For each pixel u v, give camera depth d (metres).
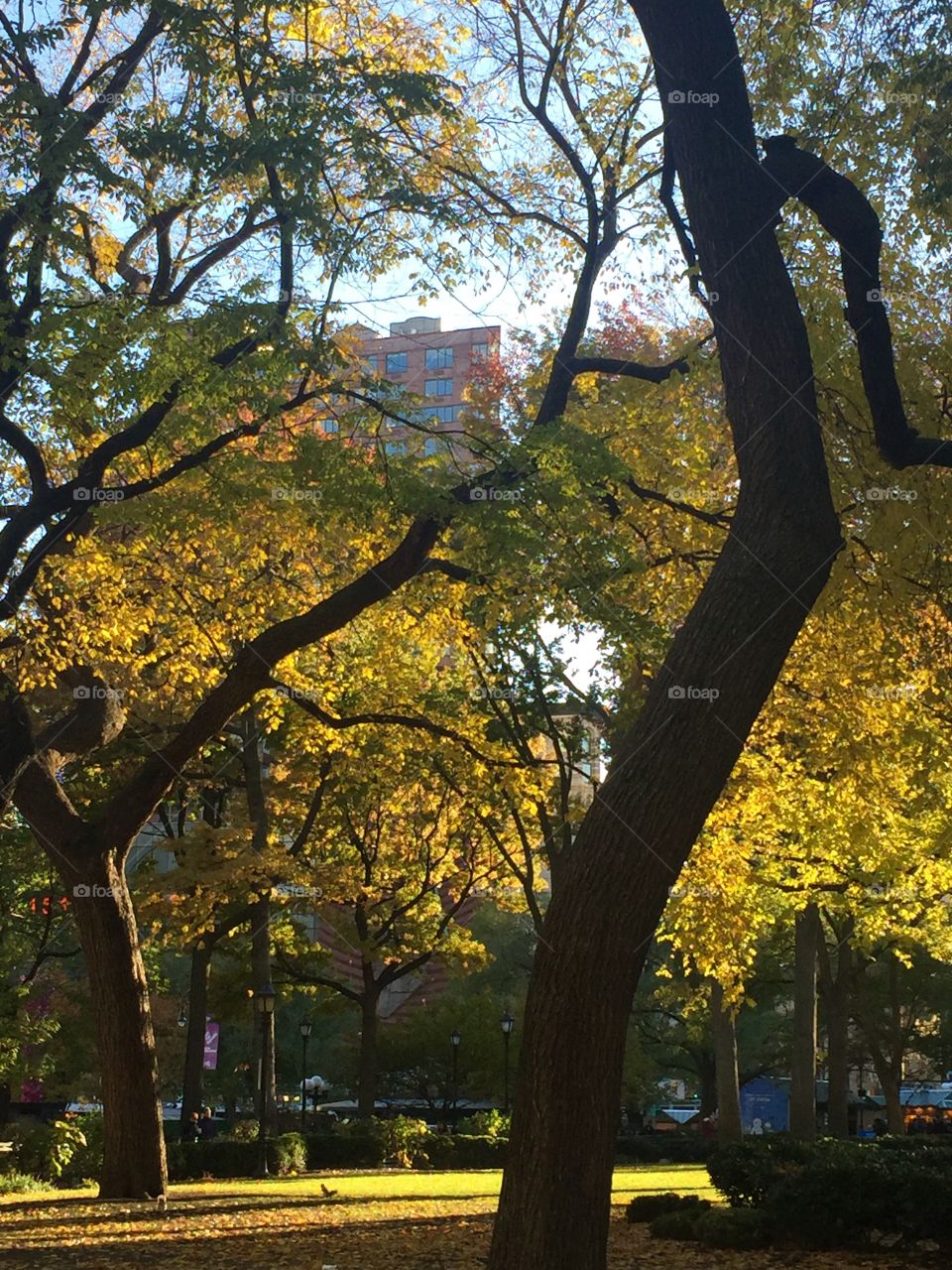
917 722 17.19
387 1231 13.47
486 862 32.50
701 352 15.54
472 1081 47.84
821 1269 10.65
